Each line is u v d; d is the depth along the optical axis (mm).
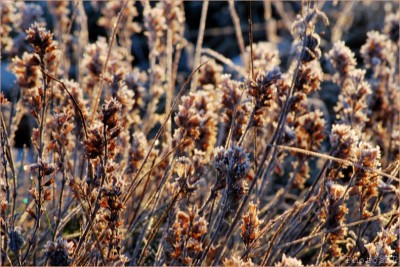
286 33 8852
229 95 3617
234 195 2814
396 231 2867
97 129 2678
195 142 3625
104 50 4316
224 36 9758
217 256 3193
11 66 4406
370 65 4770
